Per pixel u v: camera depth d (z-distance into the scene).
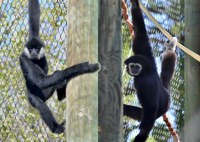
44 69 11.46
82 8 7.93
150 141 14.34
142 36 11.44
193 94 12.13
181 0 14.75
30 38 11.30
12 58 12.38
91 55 7.89
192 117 12.09
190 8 12.39
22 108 12.32
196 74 12.14
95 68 7.85
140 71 11.55
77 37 7.90
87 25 7.89
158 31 14.29
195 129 12.02
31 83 11.30
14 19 12.38
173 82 14.28
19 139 12.24
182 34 14.20
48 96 11.47
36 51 11.23
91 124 7.62
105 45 9.19
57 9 11.76
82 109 7.67
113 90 9.09
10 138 12.37
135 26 11.20
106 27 9.21
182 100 14.24
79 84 7.80
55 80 10.57
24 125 12.27
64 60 11.62
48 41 11.83
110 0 9.27
